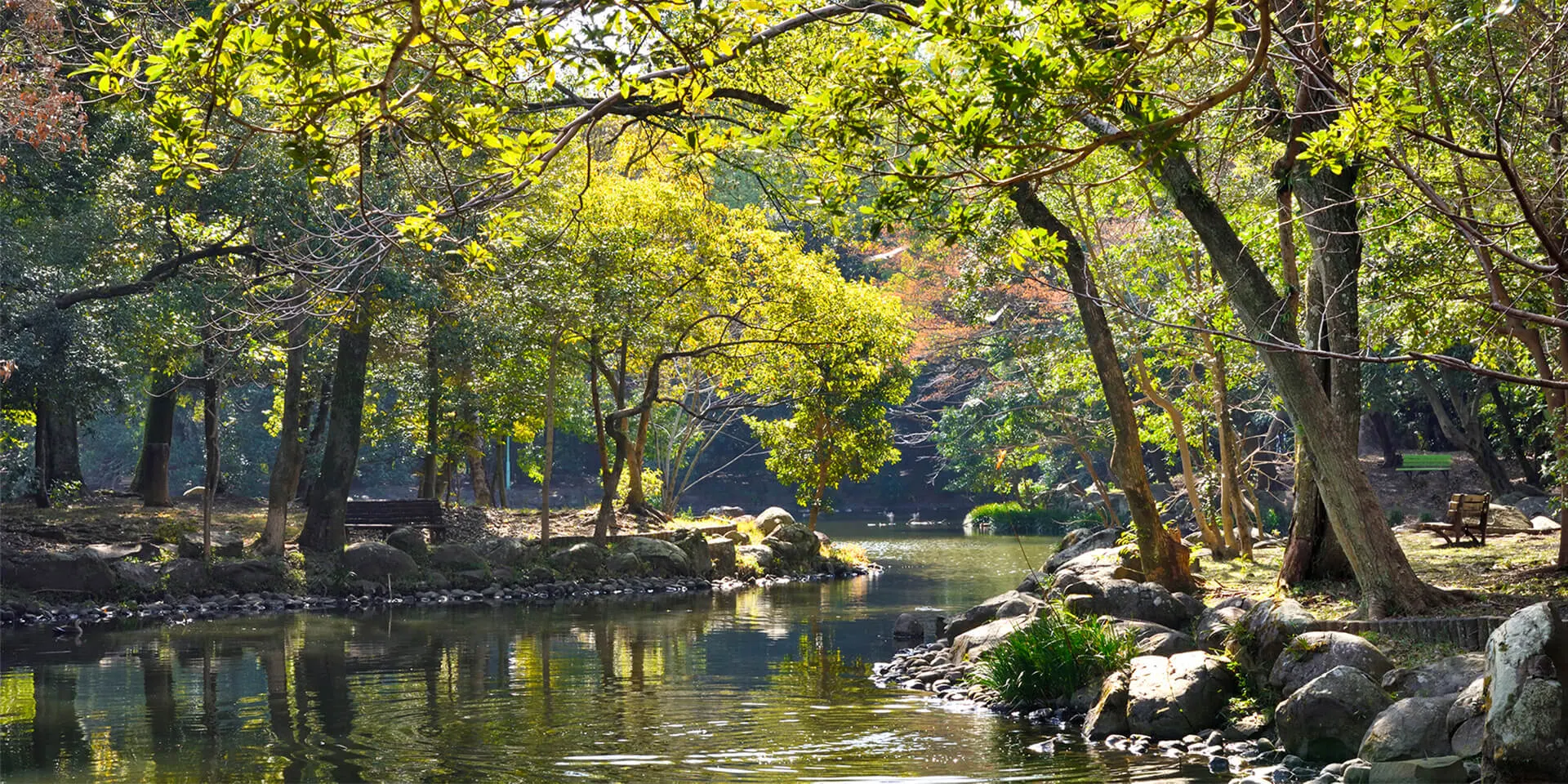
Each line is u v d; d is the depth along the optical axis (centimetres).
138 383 3625
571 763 1100
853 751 1148
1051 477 5375
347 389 2920
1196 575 2047
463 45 680
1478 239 695
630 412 3441
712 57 730
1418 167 1200
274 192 2294
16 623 2236
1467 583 1656
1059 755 1126
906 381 3819
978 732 1242
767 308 3550
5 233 2431
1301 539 1723
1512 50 1032
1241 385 2647
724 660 1797
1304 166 1419
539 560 3094
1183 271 2100
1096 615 1507
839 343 3566
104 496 3812
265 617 2411
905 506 8150
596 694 1487
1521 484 4197
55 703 1420
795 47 1296
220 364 2570
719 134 801
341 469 2912
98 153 2523
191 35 623
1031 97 707
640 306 3206
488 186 1078
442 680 1594
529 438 4494
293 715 1348
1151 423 2711
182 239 2405
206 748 1170
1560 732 851
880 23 1155
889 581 3319
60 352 2484
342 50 701
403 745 1184
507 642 2012
